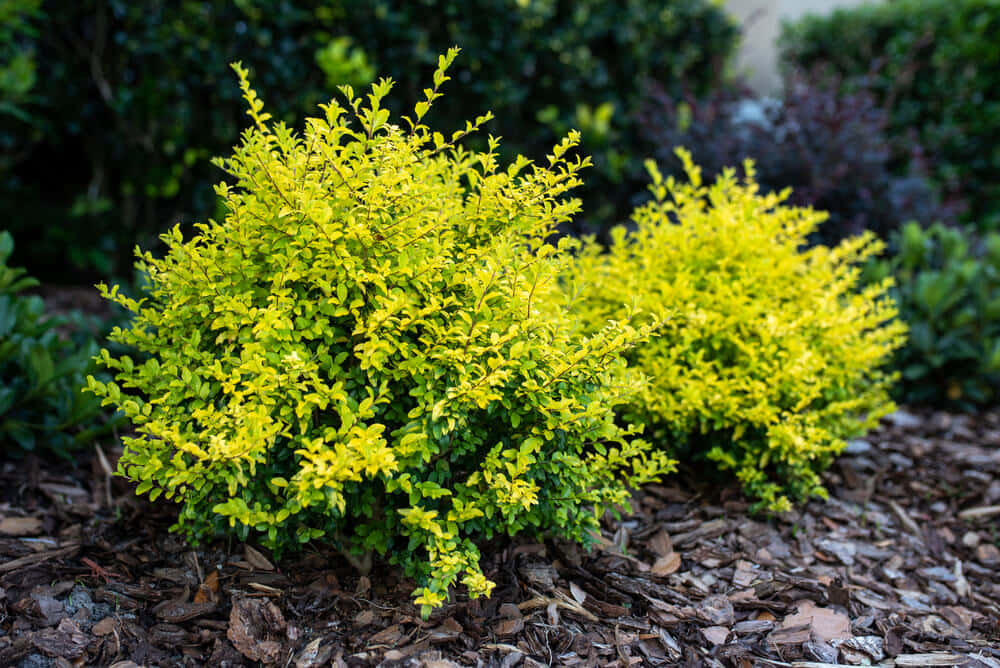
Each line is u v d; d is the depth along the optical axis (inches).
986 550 112.0
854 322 116.5
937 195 226.2
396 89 184.4
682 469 122.6
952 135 281.6
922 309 165.0
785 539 109.4
